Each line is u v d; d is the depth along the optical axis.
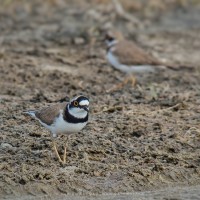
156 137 14.30
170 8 26.22
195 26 24.48
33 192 12.15
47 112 12.88
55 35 22.33
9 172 12.55
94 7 24.88
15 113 15.24
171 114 15.61
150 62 18.34
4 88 17.14
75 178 12.58
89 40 21.89
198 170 13.21
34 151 13.47
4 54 19.92
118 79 18.59
